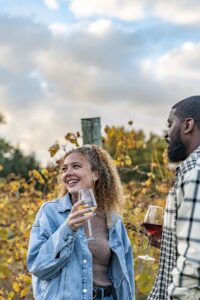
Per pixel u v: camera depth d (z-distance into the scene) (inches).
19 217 234.4
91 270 115.3
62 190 126.1
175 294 90.6
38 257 113.1
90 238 114.8
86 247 116.3
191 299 89.4
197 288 89.7
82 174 123.6
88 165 125.3
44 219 118.9
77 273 113.7
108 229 125.0
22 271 185.5
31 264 115.3
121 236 128.9
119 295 121.0
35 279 117.6
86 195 111.5
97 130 186.2
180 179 95.9
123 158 205.3
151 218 124.9
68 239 111.3
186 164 96.4
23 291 169.3
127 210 186.2
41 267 112.0
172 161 102.3
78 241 116.2
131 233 181.5
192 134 99.0
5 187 245.6
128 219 181.3
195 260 89.6
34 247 115.6
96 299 117.6
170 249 98.9
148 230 125.4
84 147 128.0
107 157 130.9
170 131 100.9
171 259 98.7
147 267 178.5
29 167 717.9
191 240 91.0
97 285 118.4
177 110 100.6
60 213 120.0
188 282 90.0
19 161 749.9
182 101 101.2
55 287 113.4
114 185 129.0
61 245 111.0
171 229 97.6
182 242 92.4
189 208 92.4
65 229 111.2
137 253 179.6
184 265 90.4
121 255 121.6
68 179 123.7
